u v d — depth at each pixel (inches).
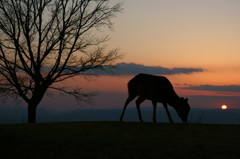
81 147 323.0
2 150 313.9
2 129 435.2
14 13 787.4
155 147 320.8
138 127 453.1
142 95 528.7
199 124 494.9
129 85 547.8
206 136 385.1
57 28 821.2
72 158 286.4
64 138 366.9
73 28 828.0
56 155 296.0
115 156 290.0
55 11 814.5
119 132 408.8
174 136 381.7
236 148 317.7
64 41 818.2
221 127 461.1
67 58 826.2
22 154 300.5
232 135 394.3
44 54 805.9
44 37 810.2
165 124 488.7
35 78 801.6
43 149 317.4
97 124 485.7
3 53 789.2
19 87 796.6
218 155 292.2
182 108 528.1
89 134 392.5
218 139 365.7
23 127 456.8
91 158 285.3
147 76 534.6
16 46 784.3
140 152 302.5
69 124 489.7
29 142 346.9
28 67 804.0
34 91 812.0
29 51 795.4
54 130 424.8
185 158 284.0
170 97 526.0
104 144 334.0
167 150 309.1
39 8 795.4
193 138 369.4
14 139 362.0
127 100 545.3
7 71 791.7
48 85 816.3
